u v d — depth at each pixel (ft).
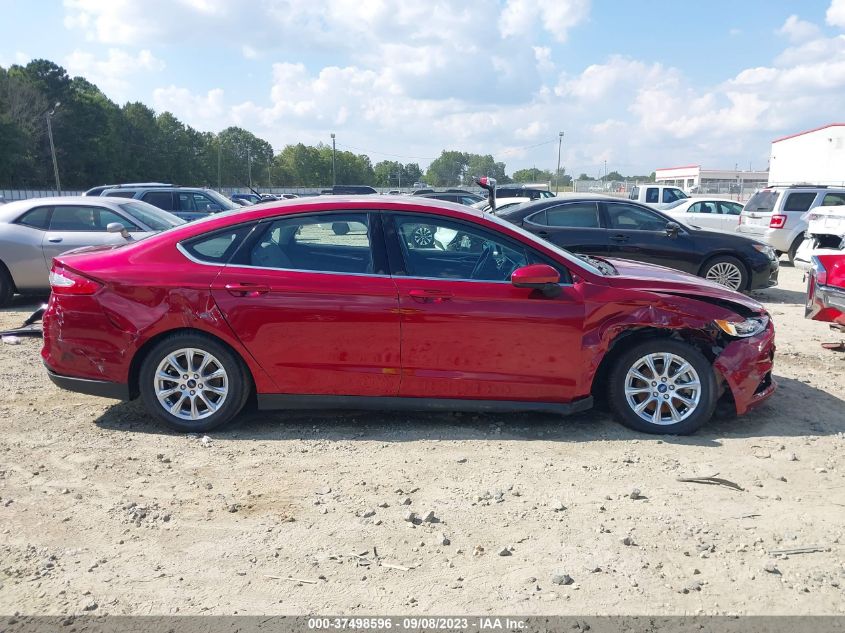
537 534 11.30
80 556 10.61
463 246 15.55
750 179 241.14
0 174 255.50
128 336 15.06
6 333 24.08
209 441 15.14
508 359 15.20
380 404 15.44
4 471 13.51
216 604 9.45
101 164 304.91
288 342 15.07
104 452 14.49
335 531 11.37
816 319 22.63
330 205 15.62
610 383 15.79
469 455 14.49
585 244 33.35
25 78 286.25
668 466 13.97
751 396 15.70
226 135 418.31
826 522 11.75
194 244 15.49
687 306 15.29
